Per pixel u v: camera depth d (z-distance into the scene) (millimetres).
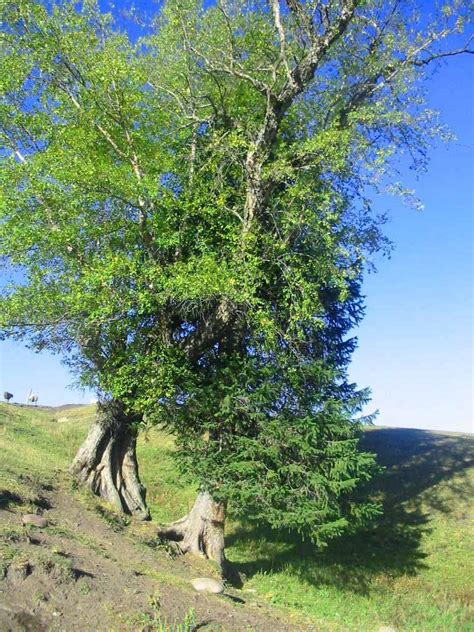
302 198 16031
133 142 16734
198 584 12555
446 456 26578
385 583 17859
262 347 16516
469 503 22312
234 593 14305
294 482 15602
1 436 26484
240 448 15562
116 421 18312
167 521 21719
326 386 16391
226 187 17531
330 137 15797
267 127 17000
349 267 16672
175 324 17859
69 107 16719
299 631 11047
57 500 15664
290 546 20906
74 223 15297
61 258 16031
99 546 13164
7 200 14633
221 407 15609
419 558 19359
